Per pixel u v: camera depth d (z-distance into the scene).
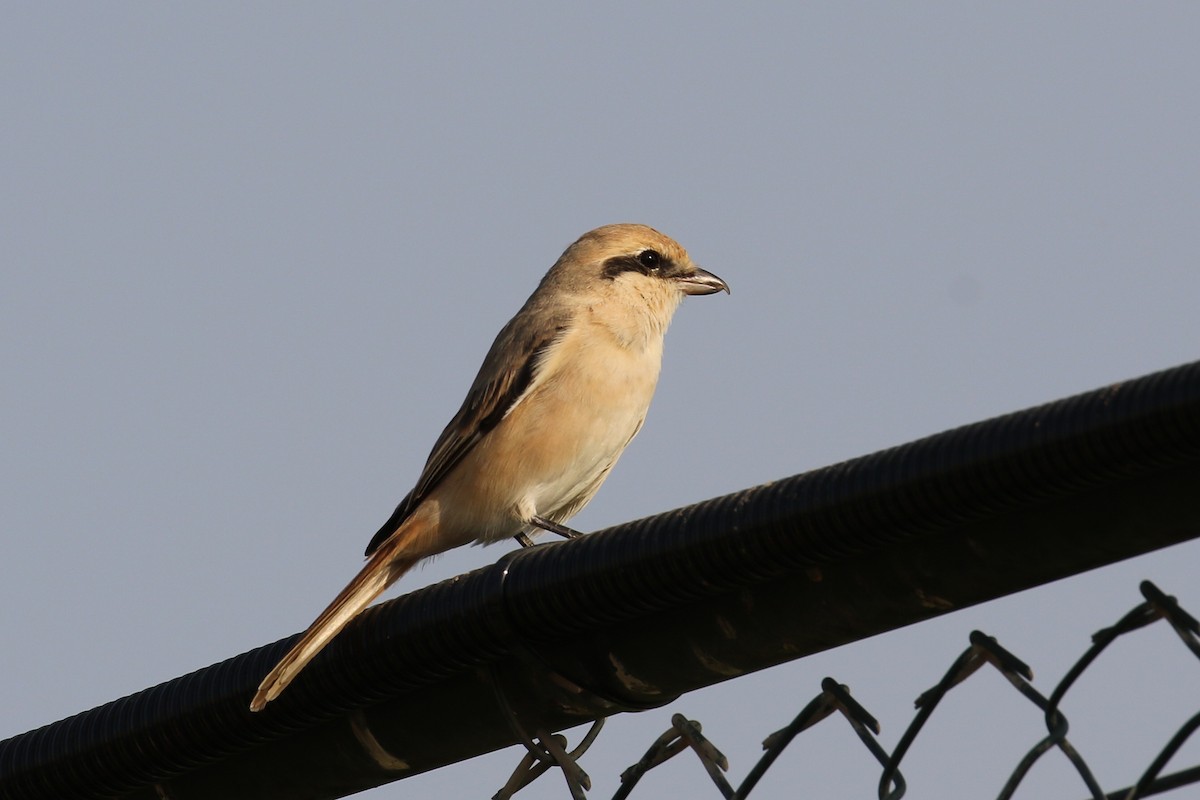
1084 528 5.82
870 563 6.36
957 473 5.86
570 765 7.60
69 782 8.64
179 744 8.33
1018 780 6.18
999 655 6.38
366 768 8.18
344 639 7.79
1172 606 5.90
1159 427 5.38
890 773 6.64
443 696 7.80
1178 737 5.80
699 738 7.37
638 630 7.08
